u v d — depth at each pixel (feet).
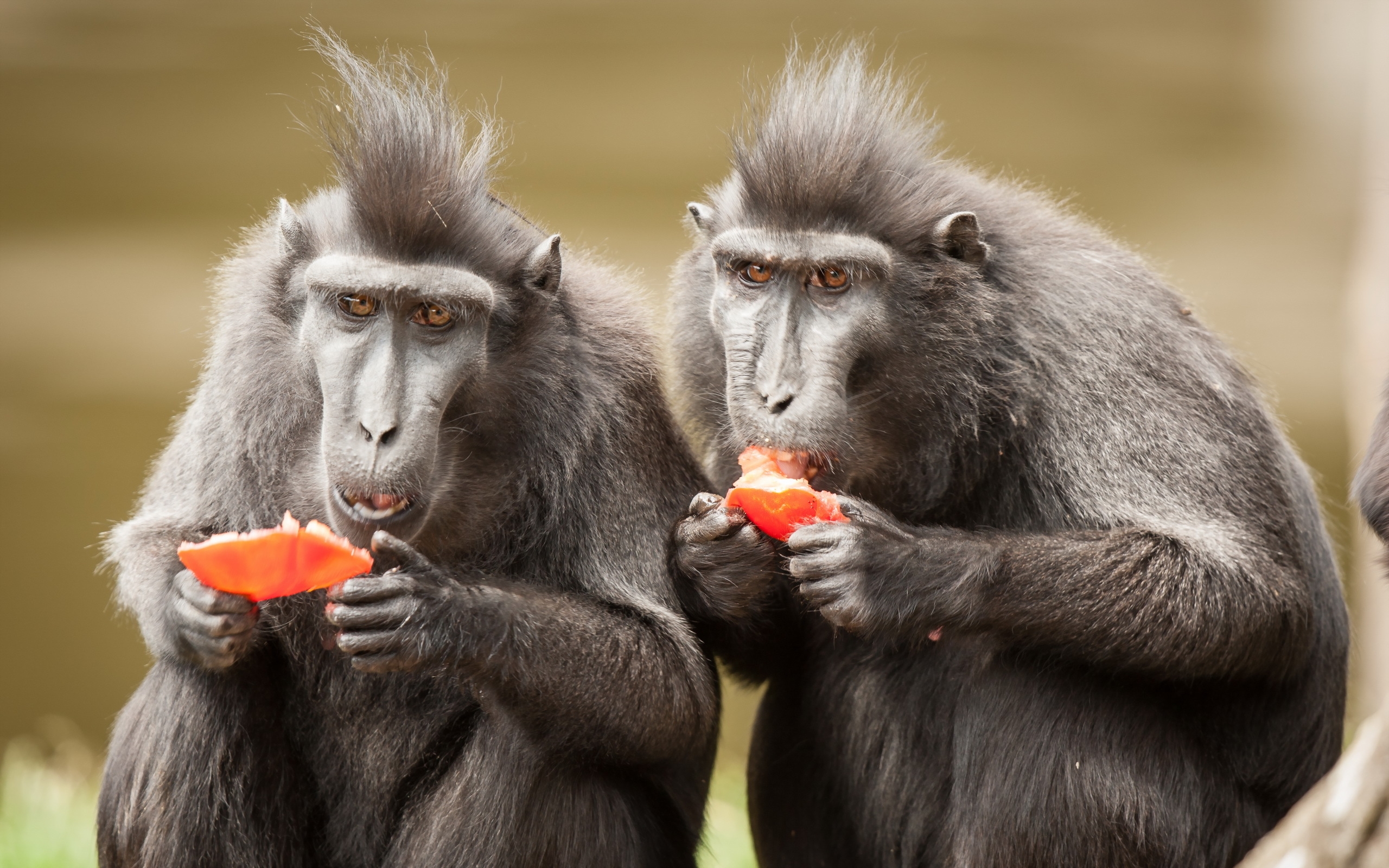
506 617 32.96
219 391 35.99
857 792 38.45
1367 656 68.44
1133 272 38.68
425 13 156.04
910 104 41.52
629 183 152.05
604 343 36.94
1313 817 24.52
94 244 145.18
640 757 35.17
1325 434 116.67
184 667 34.42
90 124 155.94
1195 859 36.01
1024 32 158.40
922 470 37.63
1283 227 144.77
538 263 35.55
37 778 56.70
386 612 31.65
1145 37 160.66
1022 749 35.68
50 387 124.88
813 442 35.19
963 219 36.88
